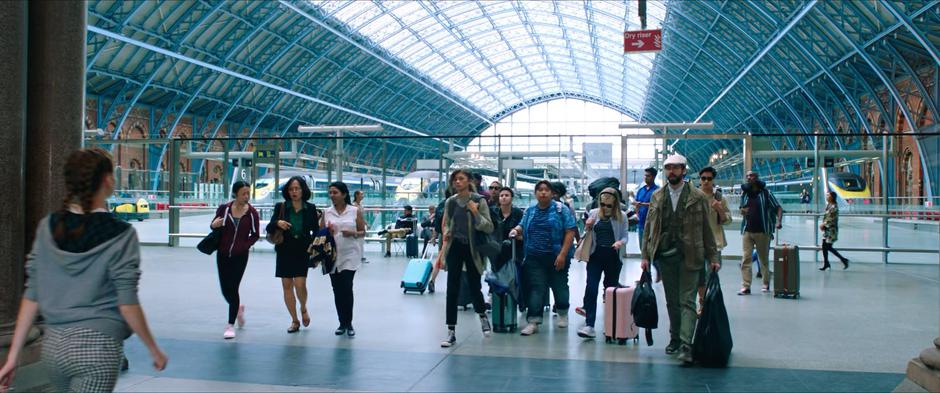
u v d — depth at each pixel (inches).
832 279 501.0
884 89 1403.8
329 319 332.5
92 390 115.1
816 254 637.9
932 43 1022.4
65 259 113.7
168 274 509.4
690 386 213.3
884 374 228.4
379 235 707.4
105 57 1353.3
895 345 274.7
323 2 1556.3
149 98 1622.8
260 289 433.7
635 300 260.2
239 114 1953.7
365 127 753.6
